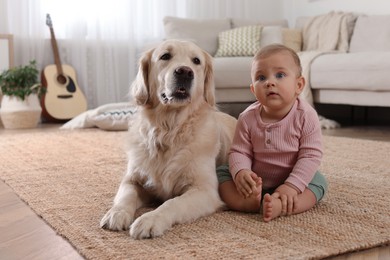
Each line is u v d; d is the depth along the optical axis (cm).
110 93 500
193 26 486
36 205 150
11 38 442
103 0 489
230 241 112
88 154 253
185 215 128
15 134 354
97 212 141
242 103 483
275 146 143
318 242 112
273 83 138
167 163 146
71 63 485
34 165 222
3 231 127
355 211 139
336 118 484
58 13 477
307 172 138
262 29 480
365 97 360
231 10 555
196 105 155
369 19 444
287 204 134
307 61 402
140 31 511
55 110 450
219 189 150
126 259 101
